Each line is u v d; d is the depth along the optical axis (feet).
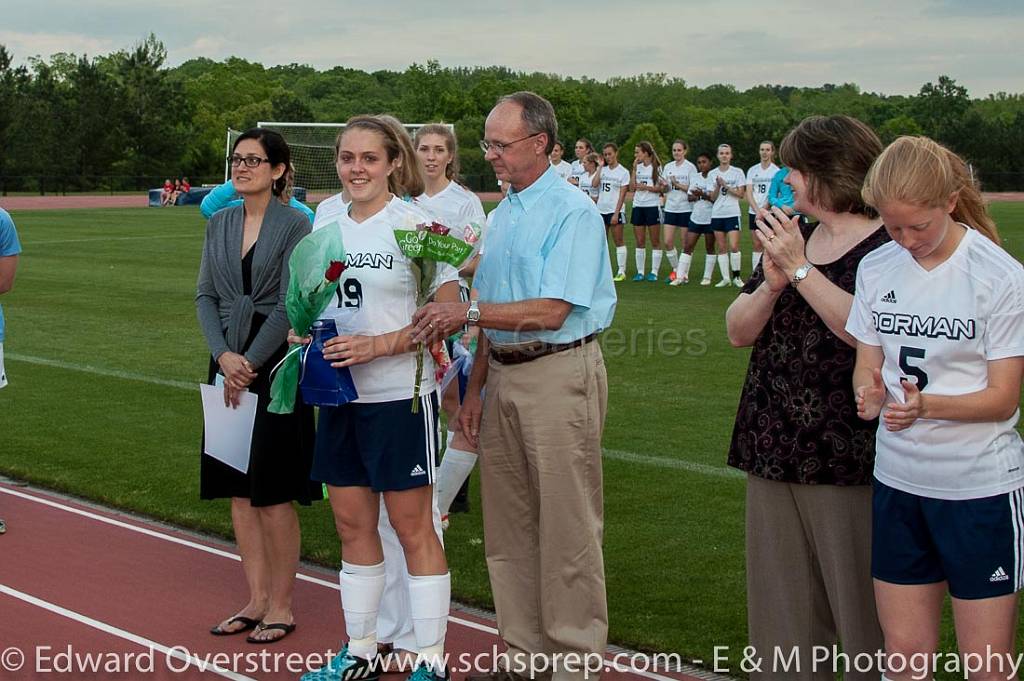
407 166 14.40
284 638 16.06
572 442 13.67
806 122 11.84
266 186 16.24
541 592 14.03
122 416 29.27
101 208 136.56
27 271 62.90
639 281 59.57
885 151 10.53
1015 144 166.71
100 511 21.94
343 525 14.25
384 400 13.73
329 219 14.57
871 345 11.14
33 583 18.04
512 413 13.83
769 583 12.34
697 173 58.49
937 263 10.65
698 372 34.73
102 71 222.69
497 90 261.03
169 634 16.14
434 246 13.51
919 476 10.75
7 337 40.98
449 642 15.94
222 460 16.03
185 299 51.70
